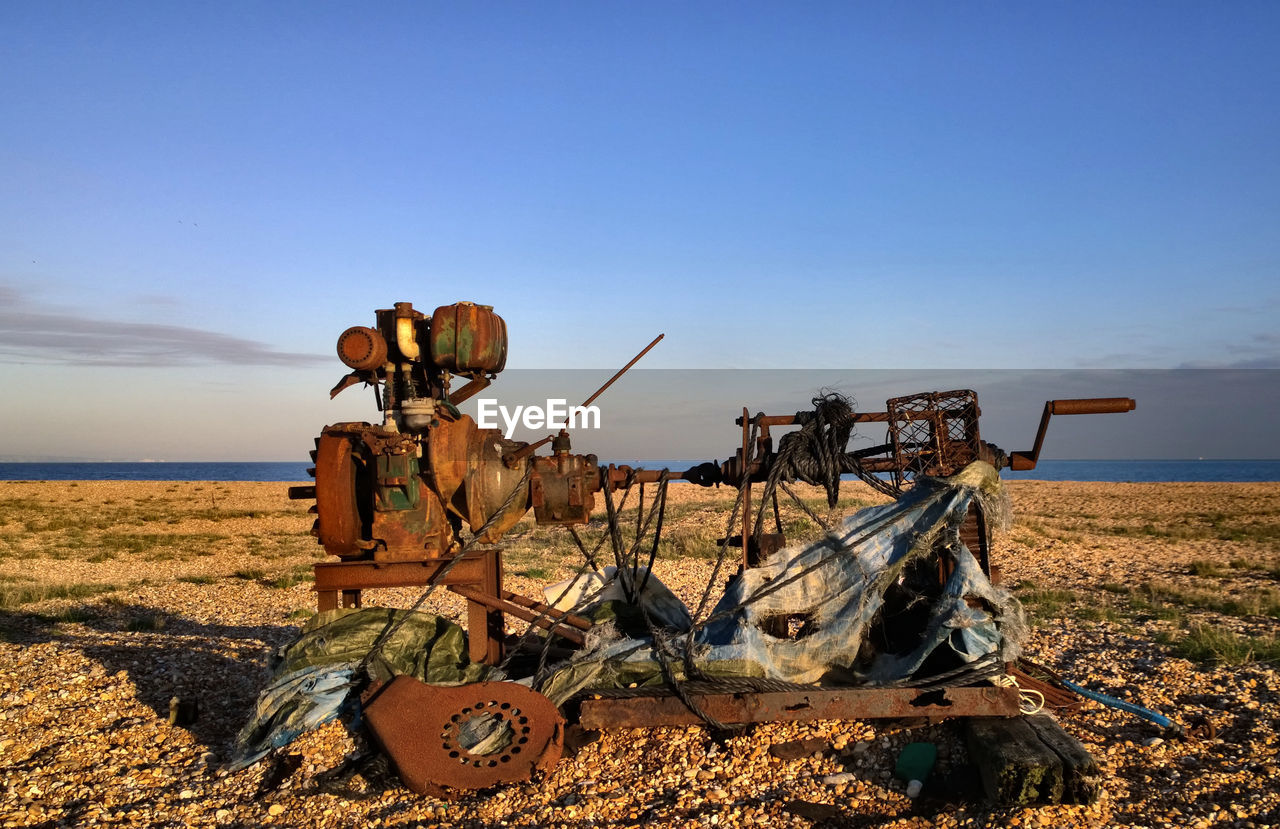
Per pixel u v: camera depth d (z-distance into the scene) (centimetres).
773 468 603
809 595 572
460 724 525
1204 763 514
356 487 610
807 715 529
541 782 512
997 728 507
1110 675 719
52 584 1566
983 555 577
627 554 636
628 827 455
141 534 2747
